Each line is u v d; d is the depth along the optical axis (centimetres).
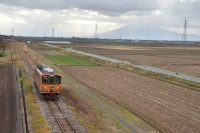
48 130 2417
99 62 9600
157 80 6100
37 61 8488
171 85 5497
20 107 3328
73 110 3212
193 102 4112
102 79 6109
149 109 3706
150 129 2934
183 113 3544
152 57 11888
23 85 4634
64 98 3781
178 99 4297
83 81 5806
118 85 5422
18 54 10556
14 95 3959
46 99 3672
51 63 8675
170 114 3494
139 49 18012
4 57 9281
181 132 2866
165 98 4347
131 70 7669
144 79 6206
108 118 3209
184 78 6200
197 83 5488
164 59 11031
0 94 3994
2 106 3359
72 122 2653
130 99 4256
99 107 3731
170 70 7706
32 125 2625
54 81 3659
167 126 3044
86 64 8956
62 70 7319
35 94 3962
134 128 2939
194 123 3159
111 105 3869
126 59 10800
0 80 5138
